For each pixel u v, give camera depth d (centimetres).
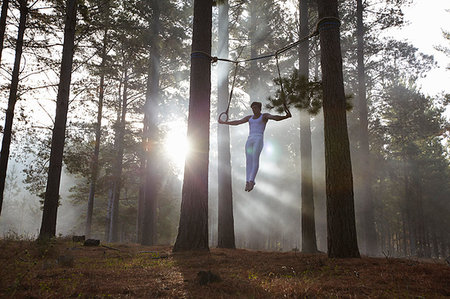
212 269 642
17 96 1524
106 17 2014
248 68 2342
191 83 1052
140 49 2084
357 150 2870
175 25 2138
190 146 1015
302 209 1516
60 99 1488
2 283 438
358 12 2212
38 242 1123
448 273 544
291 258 821
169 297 404
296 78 986
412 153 3394
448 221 4019
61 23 1669
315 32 938
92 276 541
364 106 2188
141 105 2758
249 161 653
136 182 2862
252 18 2197
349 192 832
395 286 464
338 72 895
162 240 4331
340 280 514
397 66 2459
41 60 1647
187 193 991
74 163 2044
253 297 391
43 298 381
